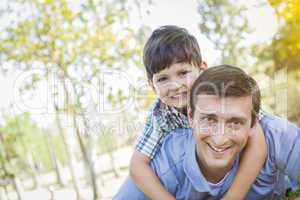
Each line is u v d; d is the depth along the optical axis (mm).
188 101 1834
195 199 1948
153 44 1856
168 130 1906
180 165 1900
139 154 1932
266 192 1978
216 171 1859
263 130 1914
